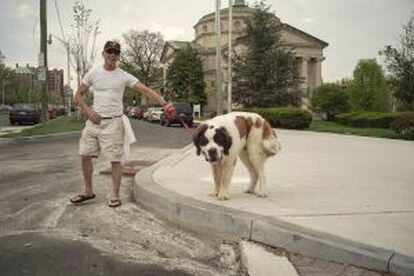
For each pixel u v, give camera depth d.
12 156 14.83
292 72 44.50
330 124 42.69
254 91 43.62
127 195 8.64
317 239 5.30
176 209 6.82
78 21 44.09
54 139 21.78
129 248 5.79
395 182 9.01
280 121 33.47
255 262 5.22
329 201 7.15
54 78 116.56
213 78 84.44
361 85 58.03
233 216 6.11
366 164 11.94
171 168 10.56
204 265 5.32
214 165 7.12
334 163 12.12
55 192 8.92
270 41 43.81
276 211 6.46
